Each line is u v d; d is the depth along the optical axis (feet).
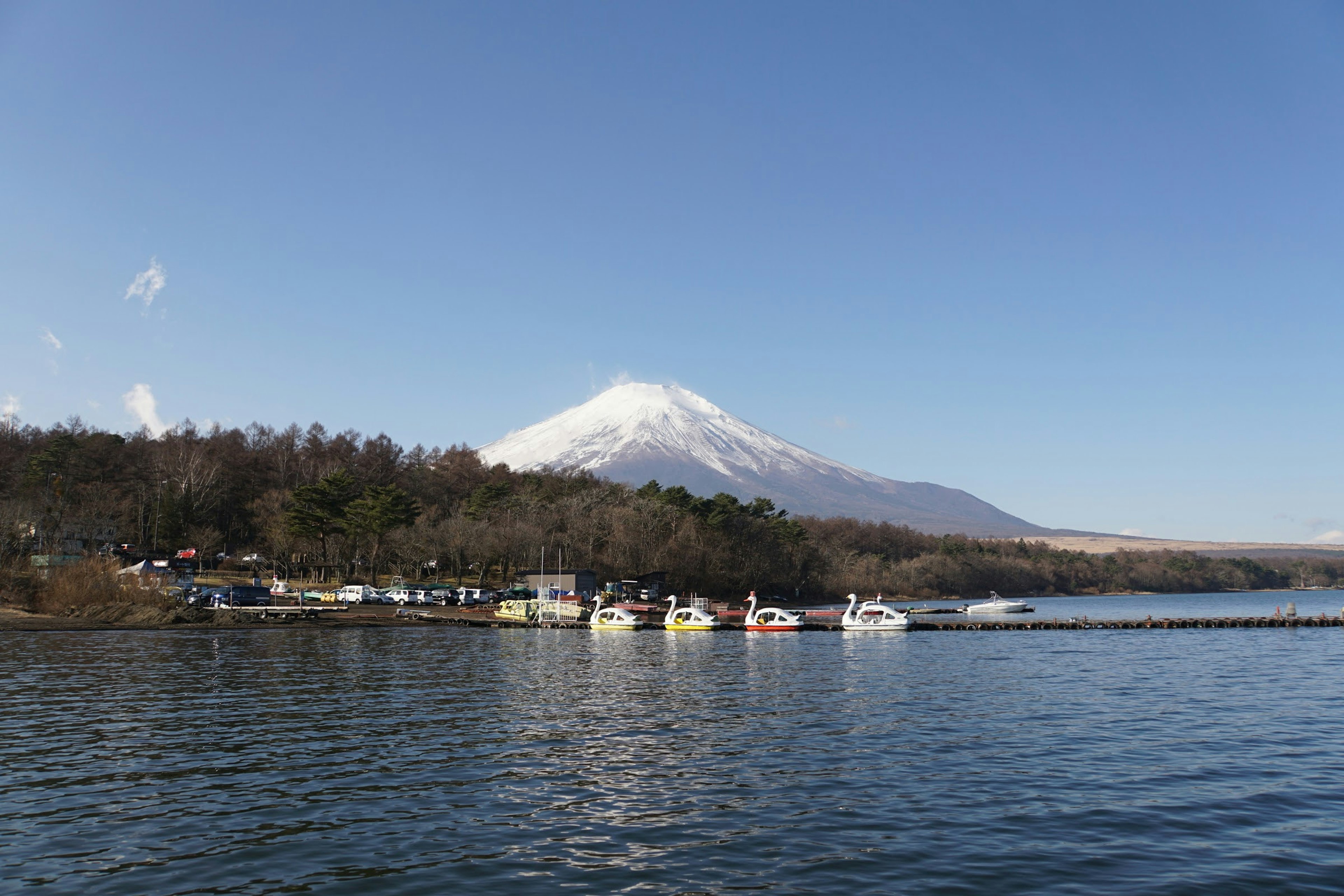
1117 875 60.80
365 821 72.90
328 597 410.93
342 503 464.24
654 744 105.29
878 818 73.82
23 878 59.72
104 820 72.79
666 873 61.26
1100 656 232.12
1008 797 80.28
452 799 79.46
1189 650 249.55
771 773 89.86
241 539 567.59
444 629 331.36
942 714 128.06
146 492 503.61
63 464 503.61
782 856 64.69
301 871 61.36
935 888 58.49
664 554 517.55
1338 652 240.73
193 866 62.34
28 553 377.30
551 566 501.97
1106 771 90.22
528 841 67.97
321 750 100.32
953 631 347.77
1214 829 70.95
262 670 179.52
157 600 310.04
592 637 311.06
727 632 342.23
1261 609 630.74
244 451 622.13
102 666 184.03
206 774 88.74
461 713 128.06
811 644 281.54
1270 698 145.07
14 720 119.34
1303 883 59.31
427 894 57.41
